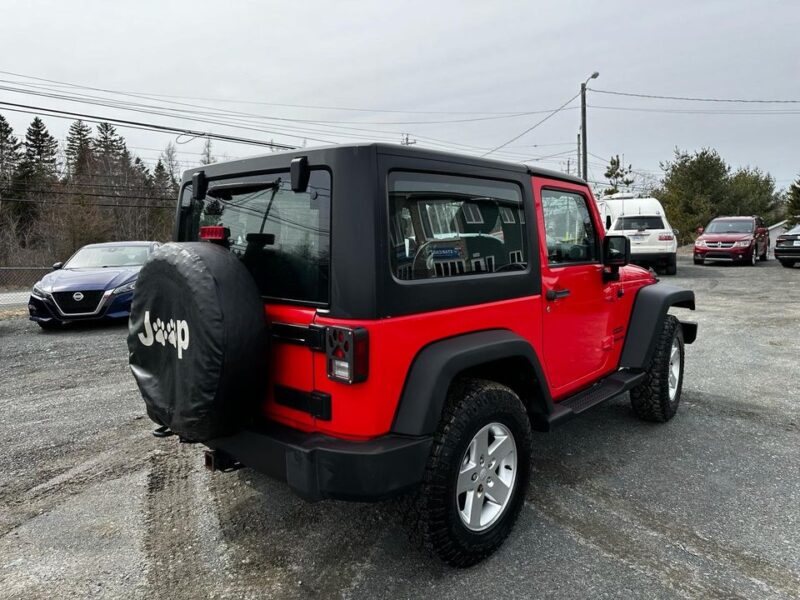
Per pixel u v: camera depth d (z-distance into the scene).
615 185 38.06
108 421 4.66
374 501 2.19
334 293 2.21
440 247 2.50
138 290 2.49
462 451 2.43
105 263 9.82
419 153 2.39
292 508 3.16
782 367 6.19
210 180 2.94
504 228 2.89
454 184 2.58
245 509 3.16
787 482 3.41
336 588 2.44
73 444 4.16
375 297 2.17
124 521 3.05
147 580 2.52
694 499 3.21
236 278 2.31
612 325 4.01
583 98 25.88
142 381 2.50
